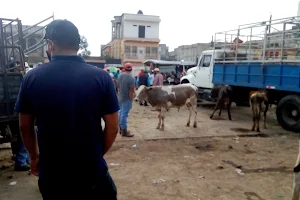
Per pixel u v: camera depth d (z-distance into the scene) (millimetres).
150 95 7887
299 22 8062
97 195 1817
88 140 1708
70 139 1660
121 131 7227
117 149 6137
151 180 4508
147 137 7180
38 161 1939
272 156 5875
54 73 1669
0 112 4336
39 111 1663
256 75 9242
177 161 5441
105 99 1769
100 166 1812
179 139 7078
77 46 1816
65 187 1730
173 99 7957
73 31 1769
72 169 1708
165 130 8031
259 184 4434
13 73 4422
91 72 1723
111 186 1935
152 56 40781
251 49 10312
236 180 4574
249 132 8023
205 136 7387
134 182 4422
